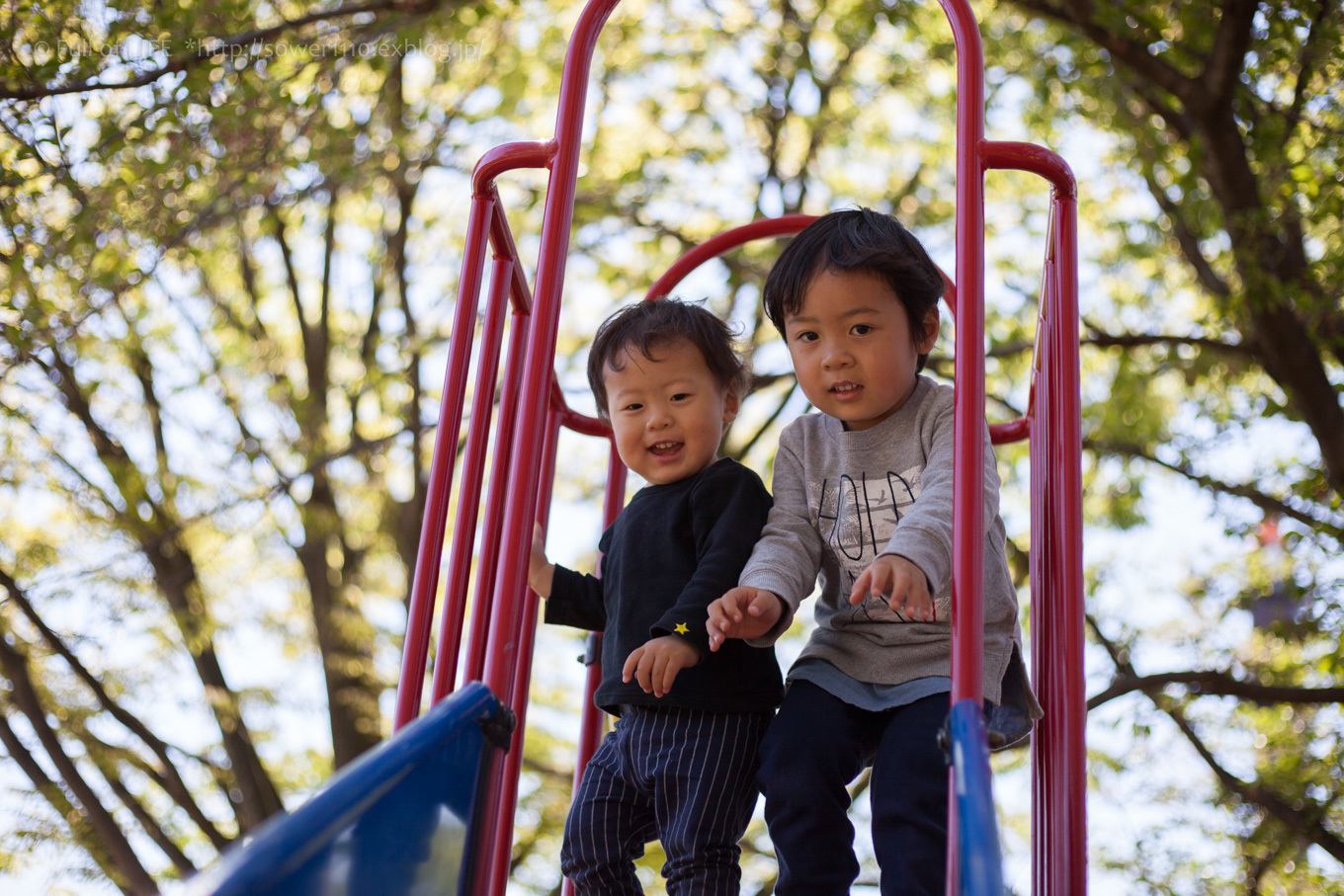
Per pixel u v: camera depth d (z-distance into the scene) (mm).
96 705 8492
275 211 8203
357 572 9445
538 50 8820
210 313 9078
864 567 1748
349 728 8859
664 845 1690
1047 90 6766
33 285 4957
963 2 1660
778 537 1747
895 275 1739
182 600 8227
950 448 1704
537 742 10133
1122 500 7934
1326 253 5484
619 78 9164
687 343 1916
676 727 1729
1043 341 1971
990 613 1661
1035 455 2045
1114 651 7926
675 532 1837
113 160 5047
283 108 5352
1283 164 5188
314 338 9406
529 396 1496
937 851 1487
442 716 1151
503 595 1395
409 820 1064
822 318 1739
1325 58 5066
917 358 1804
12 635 8016
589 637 2359
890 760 1568
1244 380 7285
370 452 9086
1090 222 8344
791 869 1565
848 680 1679
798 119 9312
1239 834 7645
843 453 1819
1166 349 7402
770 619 1635
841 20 8008
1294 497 6637
